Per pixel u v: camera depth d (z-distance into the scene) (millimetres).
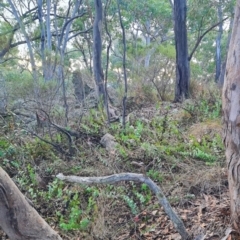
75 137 4621
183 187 3113
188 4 10547
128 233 2652
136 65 8336
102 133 4785
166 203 2266
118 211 2941
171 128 4758
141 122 5277
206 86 7996
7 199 1591
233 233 2264
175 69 8156
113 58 9172
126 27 12273
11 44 9898
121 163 3736
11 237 1703
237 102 2102
